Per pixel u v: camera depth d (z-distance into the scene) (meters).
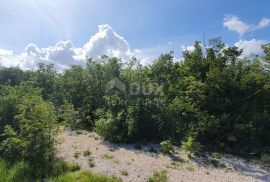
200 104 17.05
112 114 17.48
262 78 16.92
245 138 15.70
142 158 13.62
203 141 16.38
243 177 11.75
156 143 16.55
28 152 12.54
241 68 17.39
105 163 12.64
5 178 10.66
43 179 11.02
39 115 12.91
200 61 18.97
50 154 12.87
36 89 16.05
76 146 15.25
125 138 16.44
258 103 17.11
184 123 17.48
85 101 22.06
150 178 10.90
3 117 14.77
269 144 16.20
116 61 22.22
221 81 16.64
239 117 15.88
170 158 13.79
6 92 16.31
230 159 14.04
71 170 11.70
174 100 17.70
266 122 16.34
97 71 22.61
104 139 17.06
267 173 12.37
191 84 17.58
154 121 17.50
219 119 15.83
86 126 20.70
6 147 13.33
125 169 11.95
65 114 21.06
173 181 10.88
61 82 25.50
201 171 12.20
